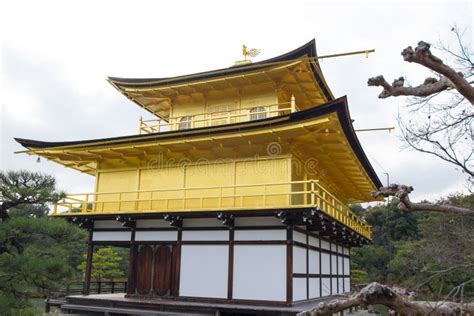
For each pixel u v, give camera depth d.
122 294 21.19
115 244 19.19
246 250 16.25
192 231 17.53
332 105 14.02
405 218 47.25
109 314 16.94
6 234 10.79
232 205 17.55
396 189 5.30
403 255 18.69
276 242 15.80
